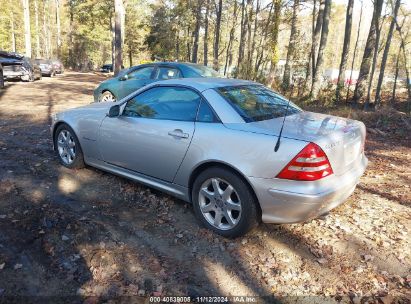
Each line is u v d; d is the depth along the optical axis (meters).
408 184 5.45
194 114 3.94
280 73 18.30
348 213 4.40
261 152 3.36
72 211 4.15
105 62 71.75
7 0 52.81
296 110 4.30
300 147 3.21
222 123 3.71
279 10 15.00
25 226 3.78
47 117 9.44
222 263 3.35
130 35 53.50
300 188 3.23
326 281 3.17
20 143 6.78
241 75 15.77
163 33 41.75
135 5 47.09
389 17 11.74
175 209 4.30
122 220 4.02
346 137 3.56
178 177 4.05
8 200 4.35
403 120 10.02
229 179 3.56
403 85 18.28
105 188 4.81
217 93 3.93
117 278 3.08
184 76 8.73
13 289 2.90
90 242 3.57
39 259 3.28
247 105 3.90
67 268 3.18
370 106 13.71
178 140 3.93
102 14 44.06
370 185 5.36
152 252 3.46
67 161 5.46
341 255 3.54
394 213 4.45
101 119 4.82
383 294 3.03
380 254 3.57
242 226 3.56
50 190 4.68
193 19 37.91
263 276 3.20
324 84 17.44
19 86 17.28
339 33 40.84
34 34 59.44
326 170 3.29
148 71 9.51
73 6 51.09
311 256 3.51
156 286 3.02
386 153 7.22
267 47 15.61
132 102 4.55
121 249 3.48
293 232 3.90
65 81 22.67
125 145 4.50
